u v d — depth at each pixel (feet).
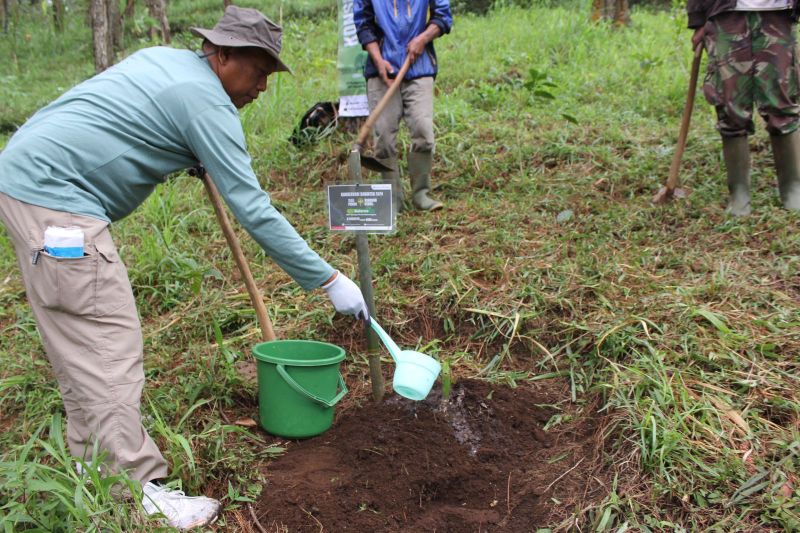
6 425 9.70
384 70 14.11
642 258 12.01
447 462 8.41
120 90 7.16
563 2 36.27
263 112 21.35
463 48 28.17
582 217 13.94
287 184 17.75
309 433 8.93
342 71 17.24
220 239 14.89
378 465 8.32
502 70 24.79
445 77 24.79
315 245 14.30
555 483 7.94
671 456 7.54
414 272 12.51
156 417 8.27
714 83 13.10
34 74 39.32
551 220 14.12
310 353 9.37
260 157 18.74
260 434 9.11
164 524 7.04
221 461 8.11
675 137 17.39
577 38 27.81
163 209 15.40
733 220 12.84
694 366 9.05
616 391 8.68
